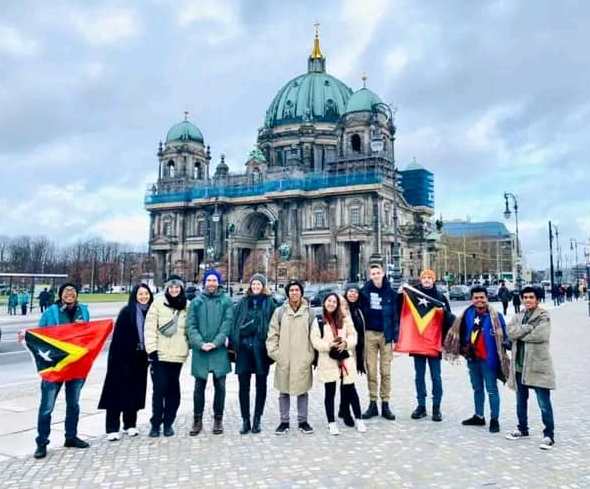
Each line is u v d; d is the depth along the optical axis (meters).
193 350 12.27
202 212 147.12
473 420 12.62
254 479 9.19
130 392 11.89
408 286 13.74
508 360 12.05
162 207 149.62
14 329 41.28
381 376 13.52
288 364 12.19
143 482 9.10
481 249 173.50
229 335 12.43
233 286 124.94
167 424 12.07
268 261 132.75
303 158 143.38
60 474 9.53
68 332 11.19
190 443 11.42
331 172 129.75
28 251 188.38
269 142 149.88
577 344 28.19
